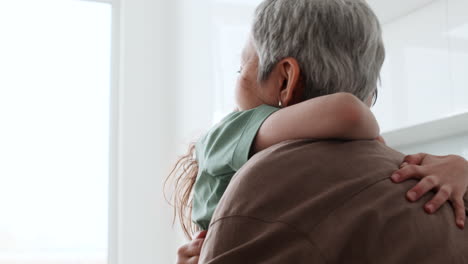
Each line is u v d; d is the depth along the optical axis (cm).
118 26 349
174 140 320
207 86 268
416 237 55
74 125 336
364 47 71
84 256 328
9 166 323
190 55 297
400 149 138
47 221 325
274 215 55
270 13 72
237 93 78
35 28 340
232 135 73
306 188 56
